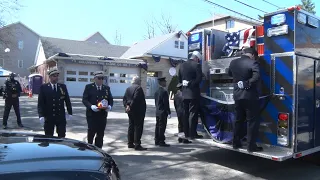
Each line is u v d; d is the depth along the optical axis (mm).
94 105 6262
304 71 5184
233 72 5344
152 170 5758
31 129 9633
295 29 4988
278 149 5172
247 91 5109
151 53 30656
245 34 6051
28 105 17656
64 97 6172
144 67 29438
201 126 6504
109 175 2768
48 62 30500
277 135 5172
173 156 6801
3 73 27344
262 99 5293
